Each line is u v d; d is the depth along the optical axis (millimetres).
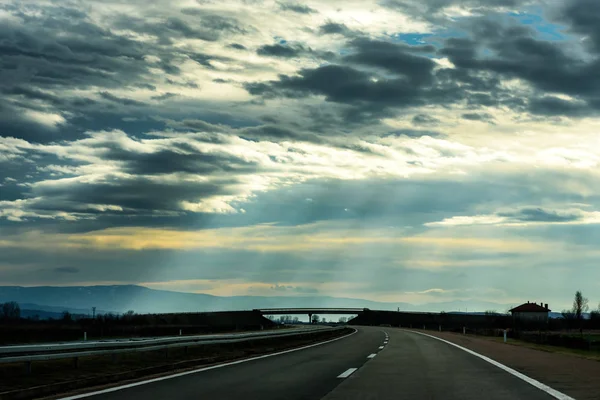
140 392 13797
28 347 16625
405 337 53250
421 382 15438
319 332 59062
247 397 12891
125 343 21609
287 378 16812
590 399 11945
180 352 26859
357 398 12586
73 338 55812
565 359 23141
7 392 13203
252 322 157000
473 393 13141
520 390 13516
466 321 158125
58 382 15656
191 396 13070
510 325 131375
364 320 196000
